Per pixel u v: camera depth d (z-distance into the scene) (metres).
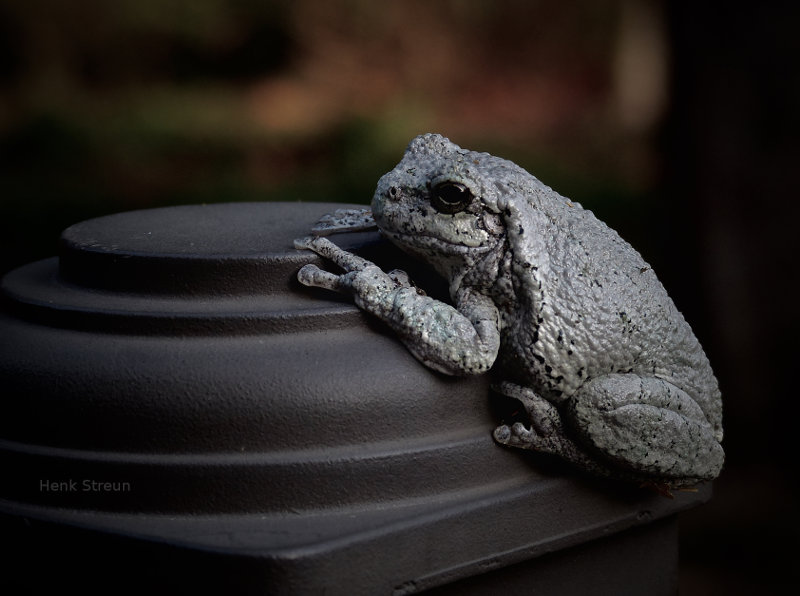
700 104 0.42
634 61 0.97
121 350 0.24
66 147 0.83
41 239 0.56
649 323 0.24
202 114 0.99
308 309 0.24
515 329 0.24
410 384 0.24
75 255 0.25
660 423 0.24
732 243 0.43
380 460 0.23
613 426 0.24
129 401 0.23
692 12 0.42
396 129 0.85
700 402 0.25
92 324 0.24
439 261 0.24
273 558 0.22
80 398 0.23
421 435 0.24
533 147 0.87
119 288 0.24
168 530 0.23
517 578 0.24
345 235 0.25
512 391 0.24
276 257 0.24
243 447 0.23
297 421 0.23
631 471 0.24
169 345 0.24
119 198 0.68
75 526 0.23
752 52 0.42
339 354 0.24
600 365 0.24
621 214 0.61
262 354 0.23
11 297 0.25
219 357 0.23
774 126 0.43
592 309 0.24
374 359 0.24
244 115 0.99
